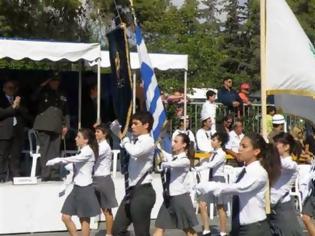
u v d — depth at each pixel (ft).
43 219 39.17
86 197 32.63
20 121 42.09
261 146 23.35
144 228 28.66
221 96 52.54
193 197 42.19
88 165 32.73
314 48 32.99
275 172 23.71
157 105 34.14
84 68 51.42
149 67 34.50
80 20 92.58
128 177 29.17
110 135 43.68
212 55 89.45
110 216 36.06
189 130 49.98
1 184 39.34
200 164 43.37
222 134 37.76
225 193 22.75
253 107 52.95
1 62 61.11
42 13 88.89
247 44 148.87
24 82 51.16
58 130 41.68
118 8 36.96
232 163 44.39
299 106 34.24
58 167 41.68
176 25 110.52
